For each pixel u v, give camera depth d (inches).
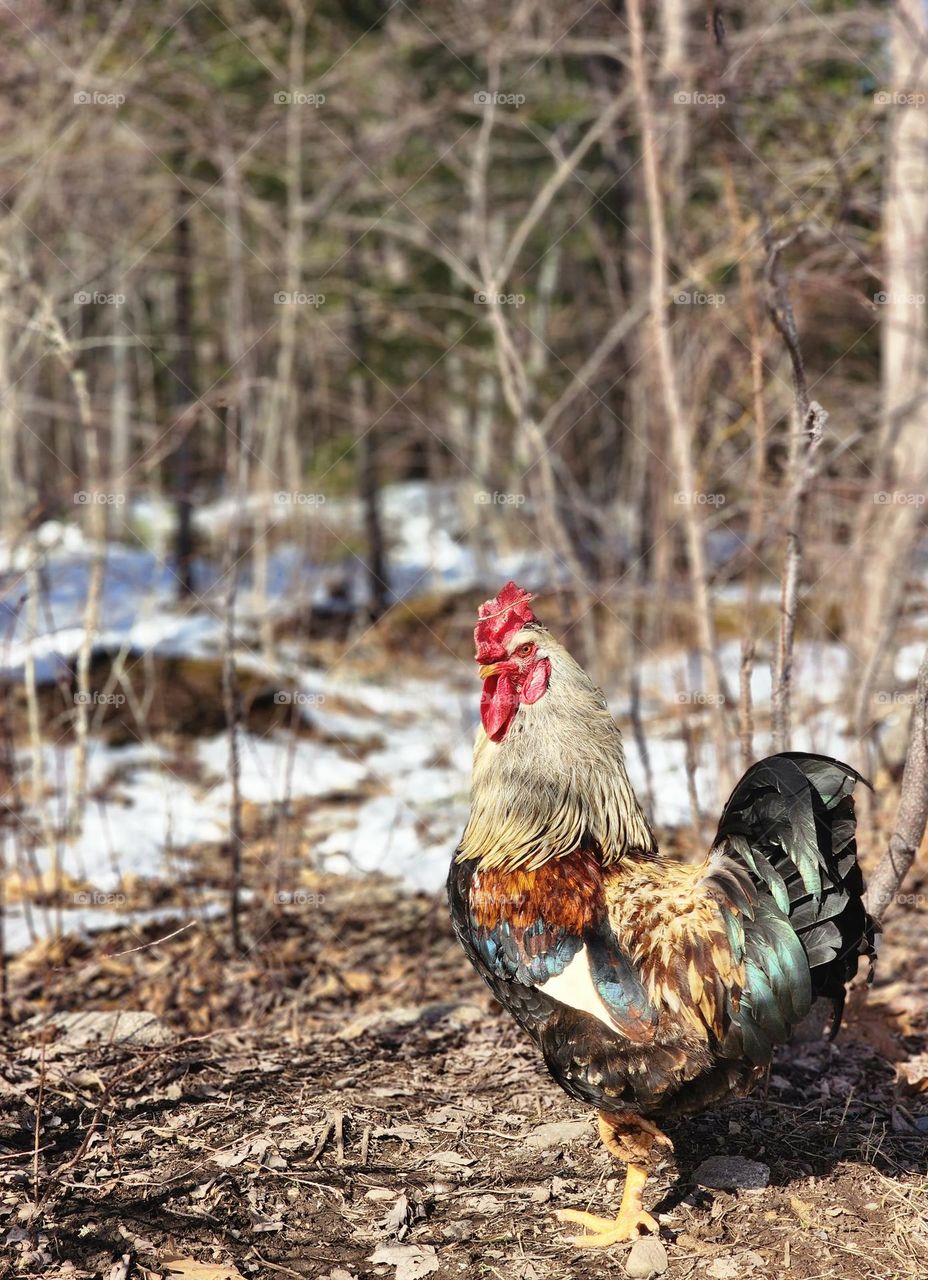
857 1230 150.7
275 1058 202.2
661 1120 177.0
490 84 453.1
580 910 149.3
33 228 495.8
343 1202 158.2
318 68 622.8
